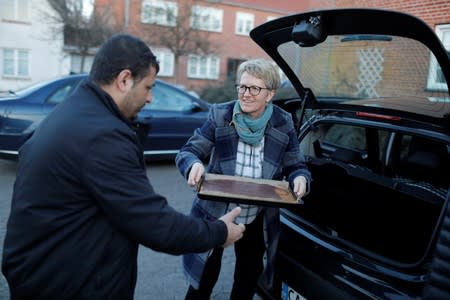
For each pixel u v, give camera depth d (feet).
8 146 17.04
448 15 22.27
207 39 68.49
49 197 3.95
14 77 68.03
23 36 67.26
